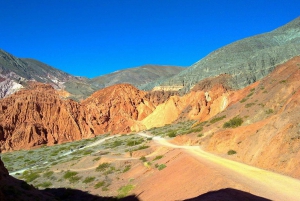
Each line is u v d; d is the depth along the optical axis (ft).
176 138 196.03
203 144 148.56
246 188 61.11
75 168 168.76
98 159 170.60
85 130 397.39
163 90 458.50
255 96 182.50
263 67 329.93
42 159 255.70
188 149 134.10
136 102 438.81
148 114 418.92
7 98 411.13
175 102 380.78
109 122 414.00
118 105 433.89
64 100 428.15
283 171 73.82
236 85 328.90
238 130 117.60
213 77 377.91
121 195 108.78
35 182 156.56
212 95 332.39
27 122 373.61
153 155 160.45
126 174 137.18
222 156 106.11
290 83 144.97
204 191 67.87
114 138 322.75
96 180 139.85
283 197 55.57
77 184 140.87
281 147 81.87
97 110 430.20
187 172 89.76
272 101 144.46
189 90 404.36
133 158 164.04
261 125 108.17
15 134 354.74
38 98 411.95
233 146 110.83
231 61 406.00
